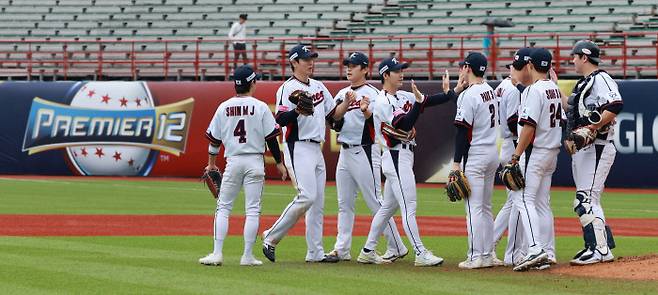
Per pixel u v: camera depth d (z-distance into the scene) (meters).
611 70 103.31
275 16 121.00
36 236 46.69
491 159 35.72
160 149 97.44
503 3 113.88
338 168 38.72
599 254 35.88
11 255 38.62
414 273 34.38
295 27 118.88
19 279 31.88
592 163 36.22
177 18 124.75
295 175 36.81
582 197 36.34
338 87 90.56
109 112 98.69
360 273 34.25
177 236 47.31
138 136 98.06
